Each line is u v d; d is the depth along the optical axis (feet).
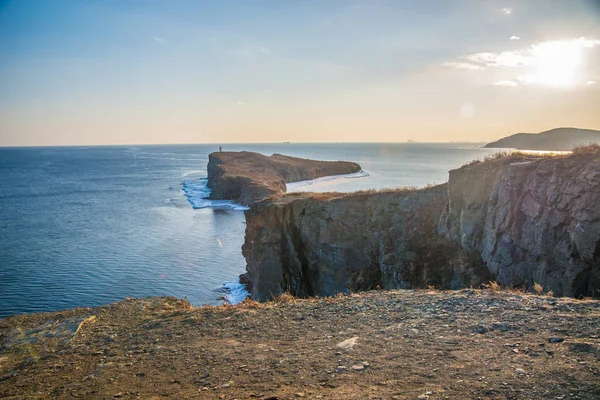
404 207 88.17
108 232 183.83
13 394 21.86
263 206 108.68
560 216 52.39
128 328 32.30
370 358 21.68
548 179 56.90
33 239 169.17
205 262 137.39
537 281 54.34
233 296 106.52
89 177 473.67
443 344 22.72
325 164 482.28
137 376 22.61
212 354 24.71
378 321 27.99
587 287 47.14
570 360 18.93
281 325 29.14
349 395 17.69
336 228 94.84
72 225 199.52
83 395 20.71
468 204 73.61
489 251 66.49
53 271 126.41
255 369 21.77
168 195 316.40
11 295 106.32
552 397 16.03
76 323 33.65
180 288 112.57
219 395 19.04
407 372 19.58
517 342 21.90
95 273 124.98
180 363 23.85
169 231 186.29
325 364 21.43
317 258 98.73
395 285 79.97
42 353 28.25
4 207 254.27
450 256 75.36
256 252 104.94
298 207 102.78
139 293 108.47
